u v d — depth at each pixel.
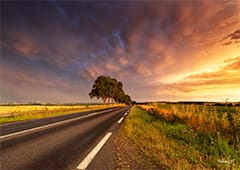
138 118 17.41
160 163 4.76
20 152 5.54
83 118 18.06
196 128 9.96
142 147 6.36
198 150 6.31
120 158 5.11
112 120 16.09
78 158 5.07
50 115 22.67
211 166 4.82
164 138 7.99
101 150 5.93
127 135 8.59
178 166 4.48
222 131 8.61
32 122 14.13
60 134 8.75
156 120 15.85
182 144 7.32
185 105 15.50
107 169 4.31
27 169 4.23
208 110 11.80
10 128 10.63
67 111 32.97
